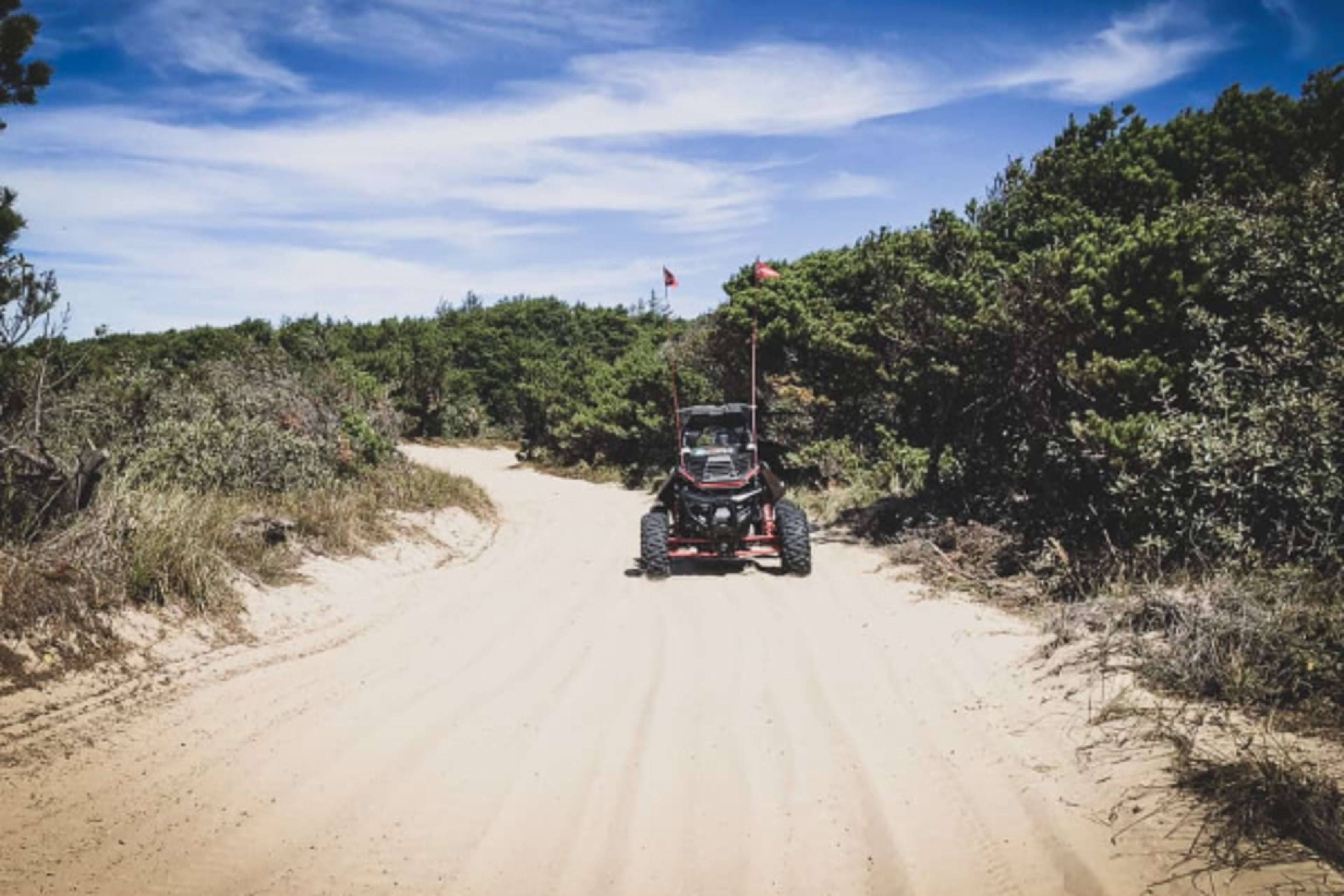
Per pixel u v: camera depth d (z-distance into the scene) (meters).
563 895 2.97
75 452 6.96
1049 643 5.16
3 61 5.26
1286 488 5.39
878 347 10.30
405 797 3.69
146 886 3.00
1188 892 2.69
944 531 8.26
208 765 3.98
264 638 5.99
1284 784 3.10
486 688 5.10
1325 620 4.24
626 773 3.90
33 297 5.93
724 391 17.42
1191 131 9.80
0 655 4.61
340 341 31.56
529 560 9.43
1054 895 2.81
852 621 6.27
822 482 13.19
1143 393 6.77
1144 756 3.62
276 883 3.04
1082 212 9.05
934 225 9.93
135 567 5.72
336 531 8.38
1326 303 6.19
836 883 2.99
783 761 3.97
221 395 10.60
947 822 3.34
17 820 3.38
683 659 5.58
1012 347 8.09
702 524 8.12
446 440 31.50
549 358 38.12
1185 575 5.49
